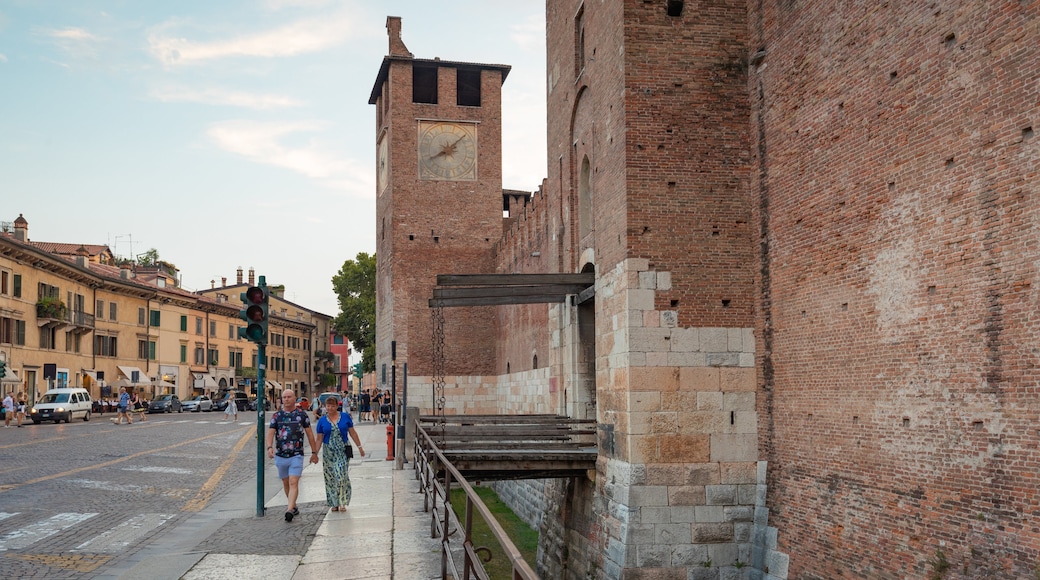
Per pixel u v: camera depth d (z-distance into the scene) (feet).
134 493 70.08
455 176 168.35
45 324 213.46
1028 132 41.34
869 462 52.01
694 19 66.85
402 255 164.45
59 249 280.72
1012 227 42.06
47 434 139.74
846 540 53.67
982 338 43.75
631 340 63.72
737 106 66.69
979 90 44.29
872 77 52.47
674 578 62.28
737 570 62.95
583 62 82.53
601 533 67.92
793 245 60.54
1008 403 42.09
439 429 84.58
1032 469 40.63
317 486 74.69
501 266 156.04
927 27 48.01
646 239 64.64
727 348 64.69
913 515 48.08
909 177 49.16
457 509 97.96
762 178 64.64
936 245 46.98
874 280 51.96
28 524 54.54
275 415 56.65
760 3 65.21
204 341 323.37
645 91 65.77
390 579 38.34
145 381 268.62
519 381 132.16
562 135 91.66
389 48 170.40
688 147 65.82
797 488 59.21
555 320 97.81
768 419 63.16
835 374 55.47
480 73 173.06
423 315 162.81
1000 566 42.11
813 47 58.59
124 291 265.54
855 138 53.93
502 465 69.97
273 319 384.27
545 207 110.42
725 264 65.36
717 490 63.62
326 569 40.52
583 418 86.33
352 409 271.28
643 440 63.21
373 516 56.24
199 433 148.87
